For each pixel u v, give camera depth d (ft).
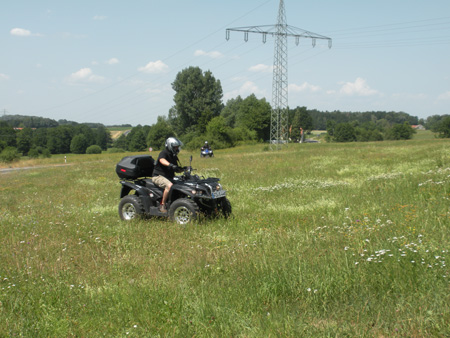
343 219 24.97
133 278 16.71
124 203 29.07
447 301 11.79
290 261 16.42
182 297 13.73
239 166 70.28
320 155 88.17
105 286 15.62
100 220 29.32
